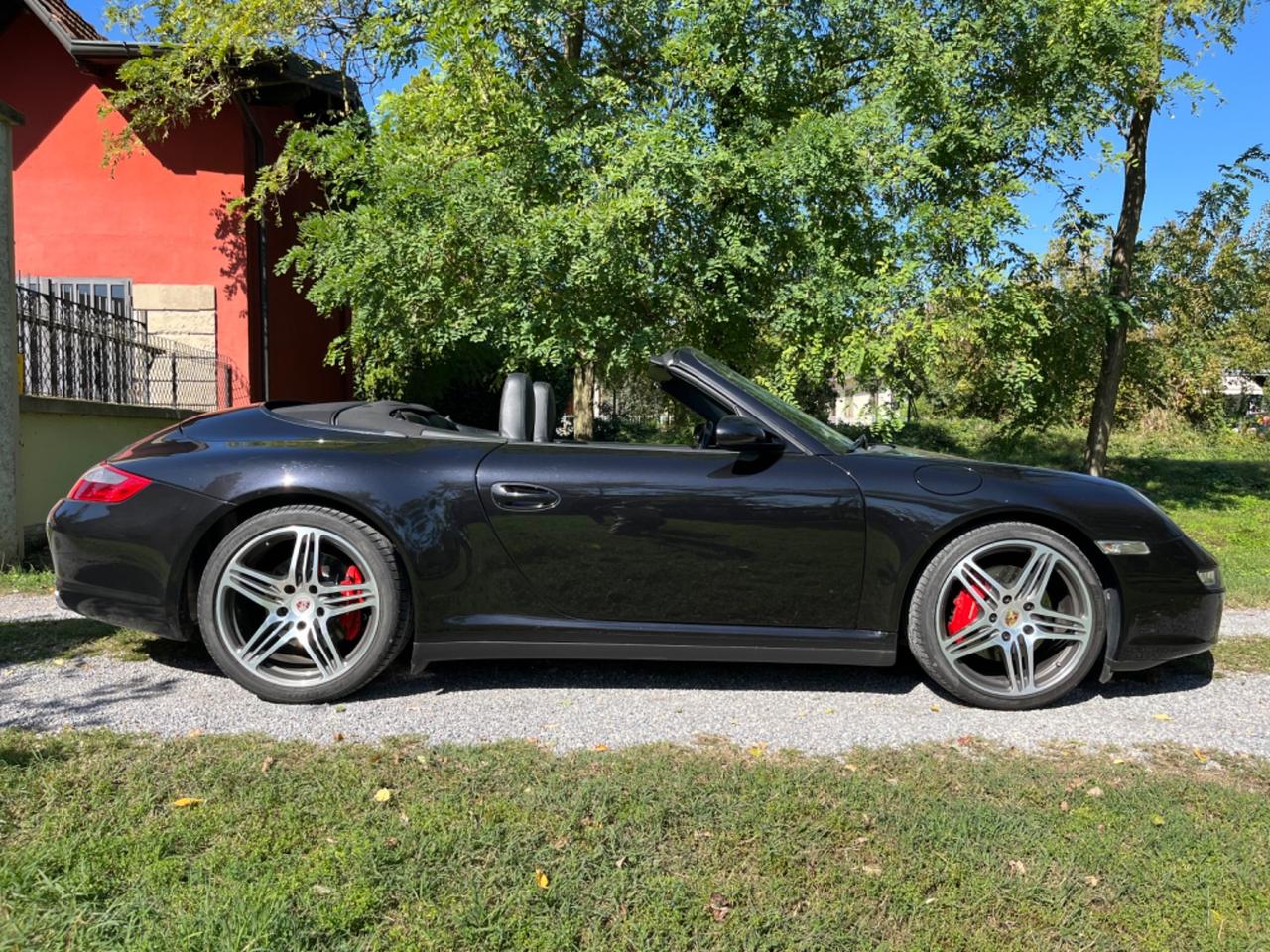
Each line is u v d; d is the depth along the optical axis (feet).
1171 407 76.69
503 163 25.20
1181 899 6.01
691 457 10.32
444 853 6.27
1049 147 28.55
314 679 9.80
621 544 9.94
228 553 9.75
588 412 35.58
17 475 18.47
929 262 26.05
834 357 25.26
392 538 9.78
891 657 10.14
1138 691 11.03
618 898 5.81
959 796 7.60
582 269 22.59
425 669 11.21
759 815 7.04
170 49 31.73
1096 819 7.19
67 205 35.17
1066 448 59.82
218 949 5.06
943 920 5.71
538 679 10.90
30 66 34.86
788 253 25.23
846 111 26.05
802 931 5.53
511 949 5.27
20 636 12.19
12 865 5.82
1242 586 18.66
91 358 24.35
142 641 11.96
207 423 10.78
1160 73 30.86
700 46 25.18
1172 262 37.86
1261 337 75.56
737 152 24.62
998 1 27.45
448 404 45.47
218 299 35.70
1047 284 35.04
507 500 9.92
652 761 8.18
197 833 6.40
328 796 7.13
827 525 10.00
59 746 8.03
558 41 28.63
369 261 24.48
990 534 10.13
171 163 35.29
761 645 10.07
